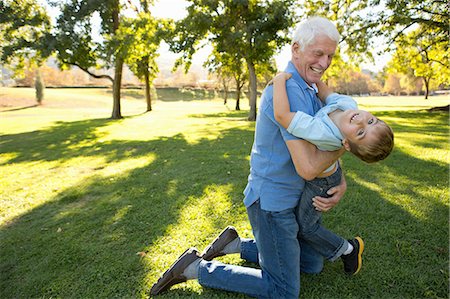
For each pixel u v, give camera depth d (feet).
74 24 51.62
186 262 6.70
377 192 11.91
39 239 9.61
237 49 48.32
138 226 10.12
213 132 32.24
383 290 6.69
